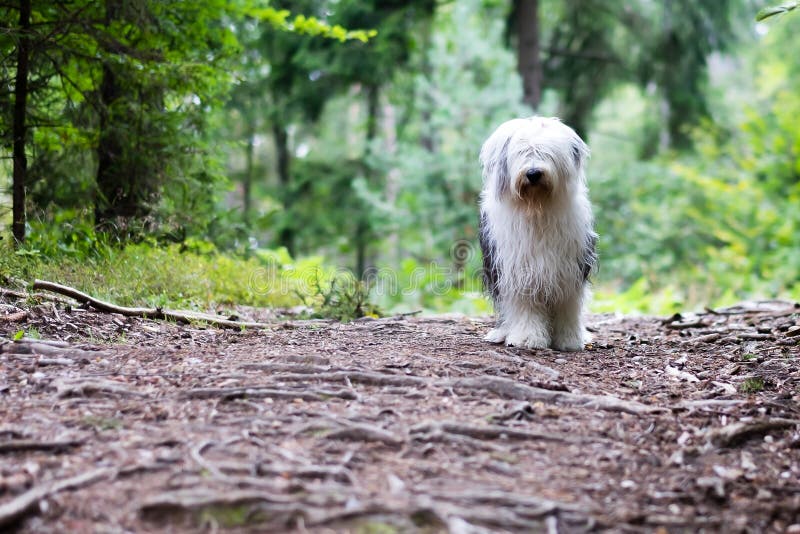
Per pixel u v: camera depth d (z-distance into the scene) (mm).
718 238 16312
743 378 4773
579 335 5844
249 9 8508
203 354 4684
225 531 2639
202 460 3035
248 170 18172
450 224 14406
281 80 16094
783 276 13297
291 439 3342
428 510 2725
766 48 25531
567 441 3518
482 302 11219
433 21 17484
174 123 8039
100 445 3199
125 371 4191
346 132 23469
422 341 5637
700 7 18578
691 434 3697
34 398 3725
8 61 7082
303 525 2668
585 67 19188
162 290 6715
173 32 7621
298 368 4297
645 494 3068
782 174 15781
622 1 18828
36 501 2678
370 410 3725
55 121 7434
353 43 15461
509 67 15383
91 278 6262
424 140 18891
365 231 17672
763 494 3141
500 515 2756
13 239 6465
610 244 16141
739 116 21328
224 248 9180
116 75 7508
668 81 18875
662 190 17047
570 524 2787
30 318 5059
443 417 3678
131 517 2682
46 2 7160
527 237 5449
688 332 6746
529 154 5254
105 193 7875
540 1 20125
